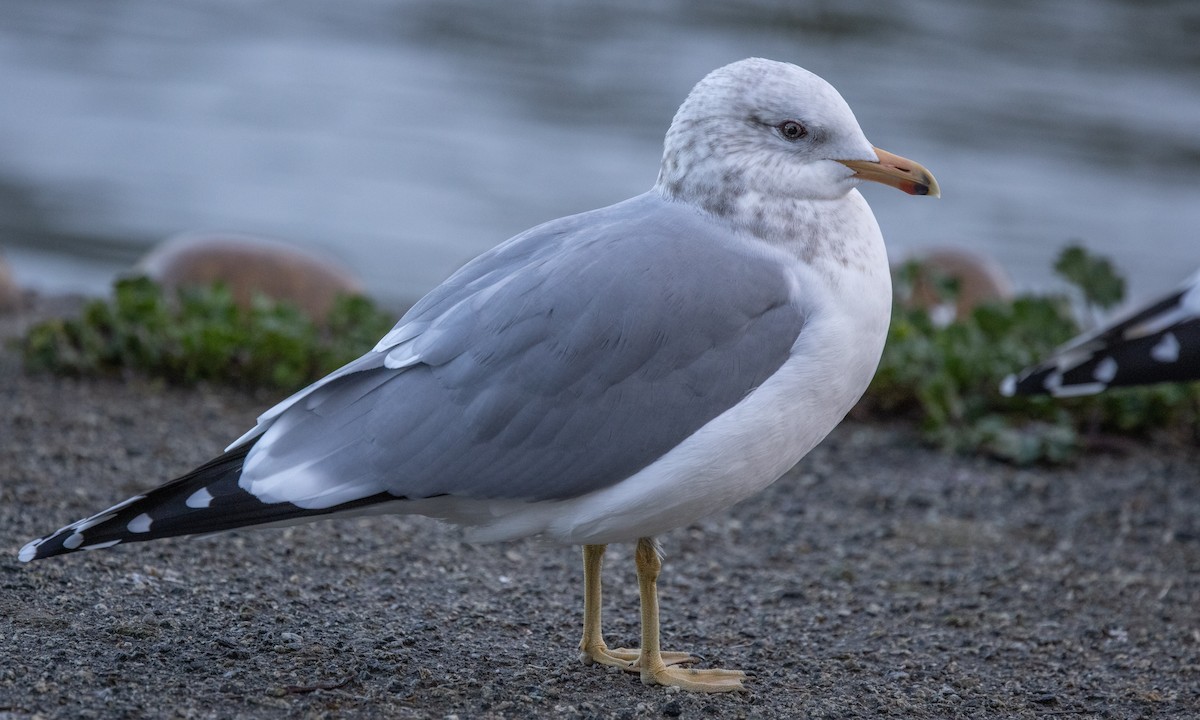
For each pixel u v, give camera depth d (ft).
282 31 128.67
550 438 24.89
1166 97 114.21
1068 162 98.99
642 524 25.66
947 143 100.99
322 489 24.68
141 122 102.78
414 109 108.58
